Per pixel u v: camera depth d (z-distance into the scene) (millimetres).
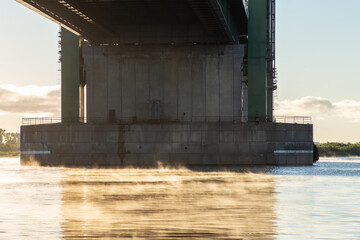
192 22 92125
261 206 26609
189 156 88188
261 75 91375
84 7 79062
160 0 77125
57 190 37625
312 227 19578
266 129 88312
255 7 91688
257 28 91688
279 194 34125
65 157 89312
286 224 20312
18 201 29422
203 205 27078
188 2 74875
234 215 22984
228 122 88750
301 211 24547
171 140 88438
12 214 23422
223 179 51312
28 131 91688
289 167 83250
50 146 90000
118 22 90688
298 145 89312
